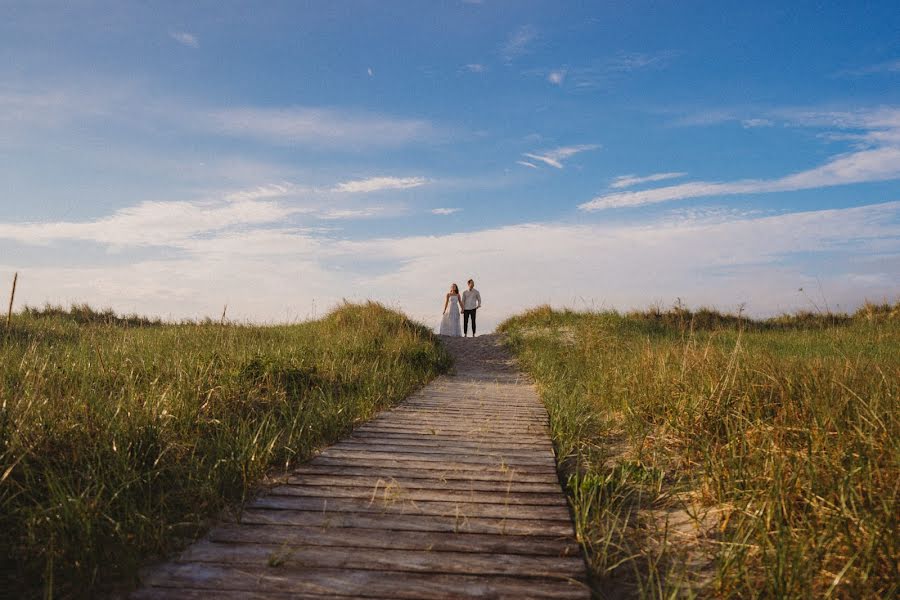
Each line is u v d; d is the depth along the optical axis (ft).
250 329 42.32
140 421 14.69
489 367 48.91
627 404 21.16
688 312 65.36
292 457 16.07
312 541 10.59
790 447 13.50
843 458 12.22
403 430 20.48
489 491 13.67
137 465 13.28
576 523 11.84
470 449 17.80
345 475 14.73
